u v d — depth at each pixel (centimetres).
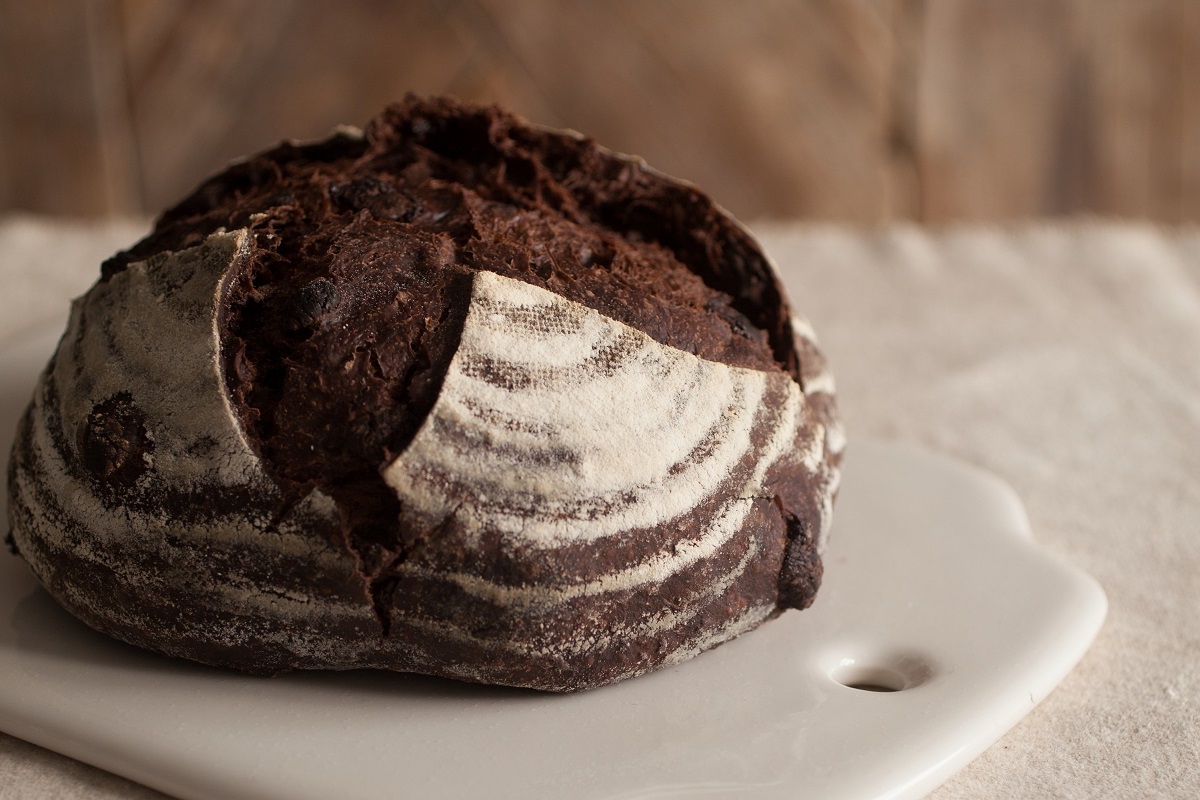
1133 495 60
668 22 99
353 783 43
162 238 49
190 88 97
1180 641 51
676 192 51
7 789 44
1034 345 72
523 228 48
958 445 63
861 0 100
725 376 47
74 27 94
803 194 104
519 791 43
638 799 43
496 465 44
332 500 44
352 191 48
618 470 45
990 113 104
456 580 44
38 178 98
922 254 85
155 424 45
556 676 46
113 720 45
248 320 46
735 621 47
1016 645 49
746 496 47
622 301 47
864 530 55
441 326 45
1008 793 45
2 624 48
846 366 70
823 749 45
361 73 98
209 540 44
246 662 46
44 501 46
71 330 48
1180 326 75
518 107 100
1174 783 46
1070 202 106
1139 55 103
